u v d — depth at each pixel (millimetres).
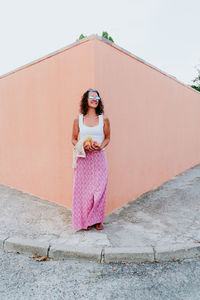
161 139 5965
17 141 5477
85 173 3391
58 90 4348
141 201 4789
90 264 2914
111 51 4031
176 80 6605
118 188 4375
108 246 3084
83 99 3420
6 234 3428
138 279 2633
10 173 5844
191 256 3033
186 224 3746
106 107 3943
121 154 4398
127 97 4496
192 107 7930
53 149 4590
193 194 5230
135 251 2965
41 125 4789
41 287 2516
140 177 5102
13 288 2500
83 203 3434
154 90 5488
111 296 2381
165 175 6301
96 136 3361
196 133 8461
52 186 4719
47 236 3369
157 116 5691
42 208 4422
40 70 4664
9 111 5594
